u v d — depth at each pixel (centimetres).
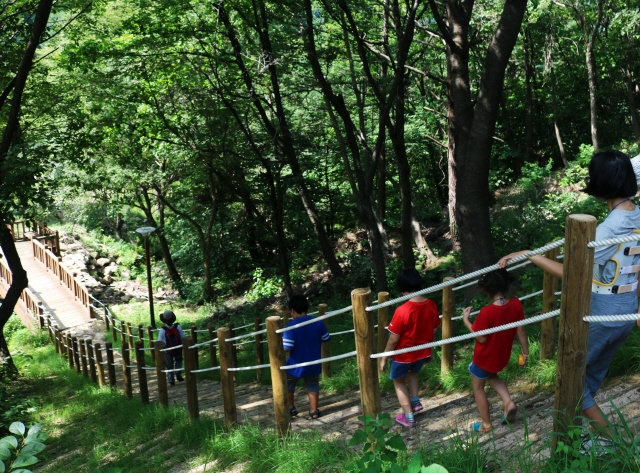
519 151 2356
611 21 2223
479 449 301
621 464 245
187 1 1309
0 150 1020
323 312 768
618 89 2681
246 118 1678
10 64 1175
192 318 2112
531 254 271
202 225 2661
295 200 2091
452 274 1609
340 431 455
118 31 1431
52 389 1174
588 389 270
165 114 1714
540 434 333
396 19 1206
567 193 1655
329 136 2091
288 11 1255
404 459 317
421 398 538
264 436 460
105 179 1744
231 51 1488
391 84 1270
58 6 1198
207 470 443
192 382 632
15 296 1149
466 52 986
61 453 704
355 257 1938
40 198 942
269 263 2481
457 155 973
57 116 1334
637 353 416
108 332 1723
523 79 2716
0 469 202
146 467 500
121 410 845
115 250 2992
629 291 243
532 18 2067
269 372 993
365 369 368
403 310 436
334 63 1719
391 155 2252
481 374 373
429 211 2470
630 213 236
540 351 527
